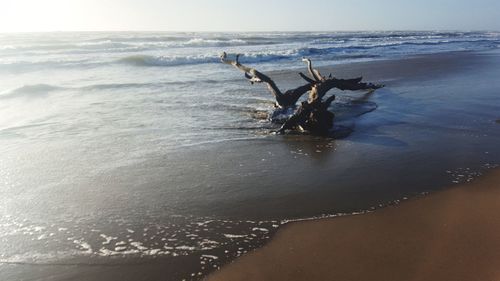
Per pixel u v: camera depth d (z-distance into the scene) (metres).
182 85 15.63
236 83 16.36
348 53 34.47
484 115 10.77
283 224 4.92
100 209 5.33
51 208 5.36
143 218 5.09
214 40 46.25
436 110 11.43
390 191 5.90
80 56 25.56
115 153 7.60
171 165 6.98
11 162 7.07
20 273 4.00
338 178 6.42
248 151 7.80
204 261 4.18
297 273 3.95
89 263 4.16
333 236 4.63
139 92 13.98
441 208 5.34
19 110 11.05
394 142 8.40
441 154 7.59
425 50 39.34
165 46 36.44
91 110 11.12
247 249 4.39
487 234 4.65
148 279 3.90
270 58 28.30
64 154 7.52
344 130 9.41
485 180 6.31
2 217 5.11
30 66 20.14
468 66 23.22
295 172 6.67
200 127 9.50
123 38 49.34
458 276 3.87
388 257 4.19
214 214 5.18
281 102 11.24
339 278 3.86
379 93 14.38
